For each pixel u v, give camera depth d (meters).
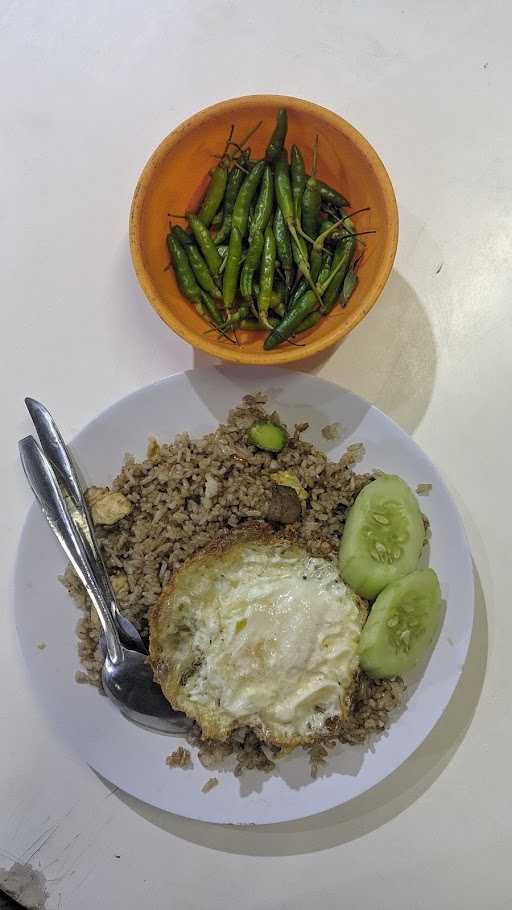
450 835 0.38
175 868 0.38
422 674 0.36
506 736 0.38
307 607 0.34
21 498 0.39
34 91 0.41
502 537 0.38
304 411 0.37
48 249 0.40
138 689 0.36
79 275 0.40
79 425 0.39
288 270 0.35
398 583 0.34
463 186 0.39
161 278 0.36
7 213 0.40
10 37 0.41
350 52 0.40
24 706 0.39
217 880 0.38
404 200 0.39
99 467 0.38
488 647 0.38
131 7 0.41
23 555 0.37
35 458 0.37
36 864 0.38
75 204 0.40
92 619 0.37
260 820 0.36
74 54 0.41
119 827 0.38
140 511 0.37
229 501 0.36
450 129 0.40
